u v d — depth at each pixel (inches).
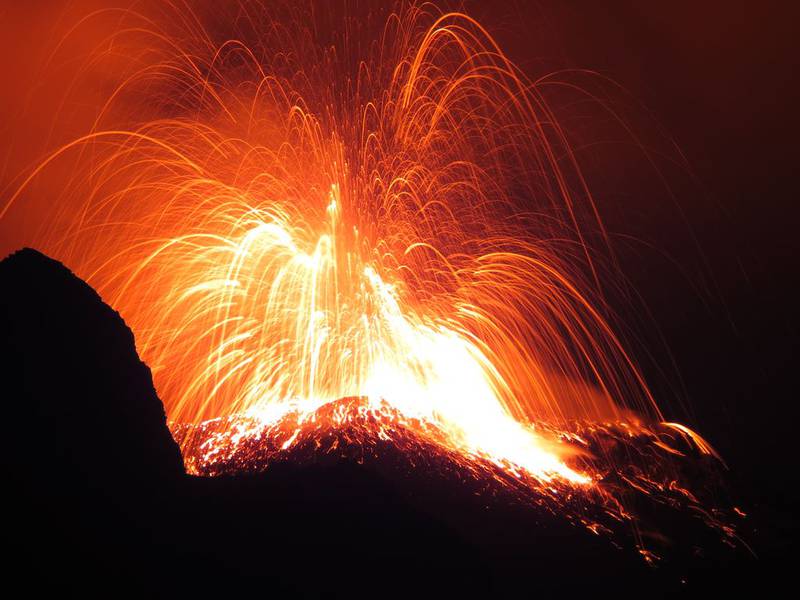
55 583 660.7
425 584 901.8
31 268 874.1
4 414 742.5
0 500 684.7
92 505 744.3
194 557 789.2
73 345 845.2
